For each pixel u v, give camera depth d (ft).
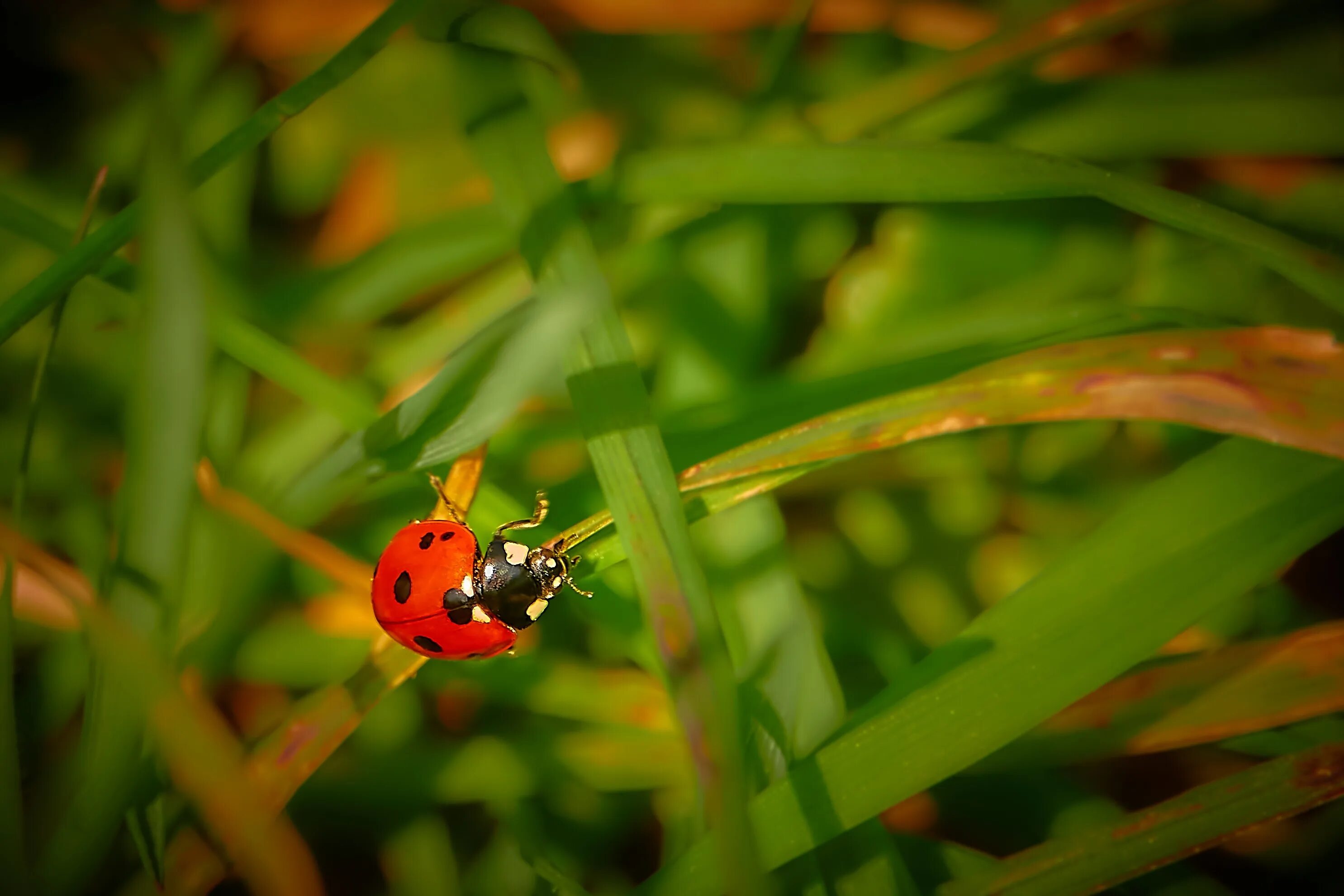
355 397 0.41
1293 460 0.40
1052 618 0.39
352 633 0.42
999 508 0.43
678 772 0.41
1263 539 0.39
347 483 0.40
